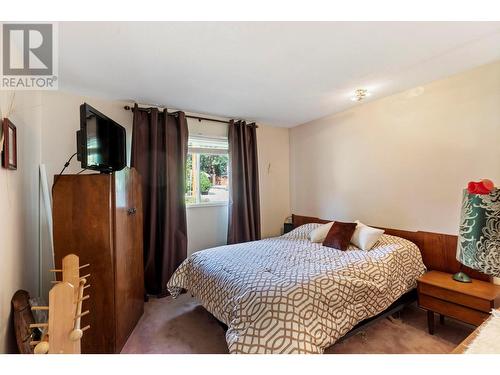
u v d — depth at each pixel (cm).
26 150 195
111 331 181
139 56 190
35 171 215
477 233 76
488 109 216
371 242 256
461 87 232
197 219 349
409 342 199
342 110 338
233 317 169
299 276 187
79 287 104
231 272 206
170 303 276
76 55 187
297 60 200
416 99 265
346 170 341
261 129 407
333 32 163
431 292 209
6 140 146
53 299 78
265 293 165
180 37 165
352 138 332
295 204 425
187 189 345
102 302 180
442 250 246
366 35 167
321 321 161
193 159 352
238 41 171
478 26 158
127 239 211
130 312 214
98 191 180
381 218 302
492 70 213
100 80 233
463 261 82
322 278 184
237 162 370
